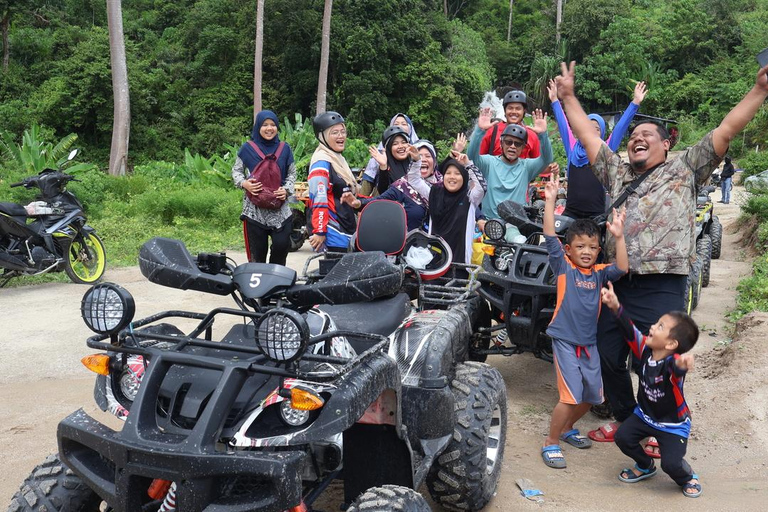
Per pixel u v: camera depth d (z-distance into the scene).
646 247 4.17
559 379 4.34
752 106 3.90
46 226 9.09
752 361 5.68
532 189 8.91
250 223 7.09
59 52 44.09
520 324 5.17
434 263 4.65
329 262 4.20
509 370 6.32
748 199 15.80
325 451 2.81
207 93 44.16
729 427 4.85
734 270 11.10
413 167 5.55
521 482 4.05
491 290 5.42
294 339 2.38
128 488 2.42
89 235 9.66
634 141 4.23
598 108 57.62
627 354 4.45
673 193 4.18
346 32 42.12
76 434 2.54
